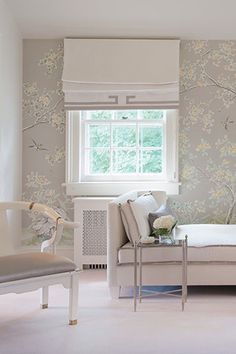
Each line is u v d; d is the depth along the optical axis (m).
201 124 4.86
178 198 4.86
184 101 4.84
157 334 2.82
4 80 4.12
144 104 4.71
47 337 2.78
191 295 3.69
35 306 3.39
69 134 4.80
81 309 3.33
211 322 3.04
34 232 4.82
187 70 4.84
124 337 2.77
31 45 4.82
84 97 4.71
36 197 4.85
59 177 4.86
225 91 4.86
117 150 4.93
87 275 4.37
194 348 2.59
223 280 3.58
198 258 3.57
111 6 4.23
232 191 4.87
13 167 4.49
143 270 3.57
